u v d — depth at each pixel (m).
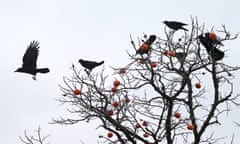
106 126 13.66
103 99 13.48
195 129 13.64
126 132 13.49
